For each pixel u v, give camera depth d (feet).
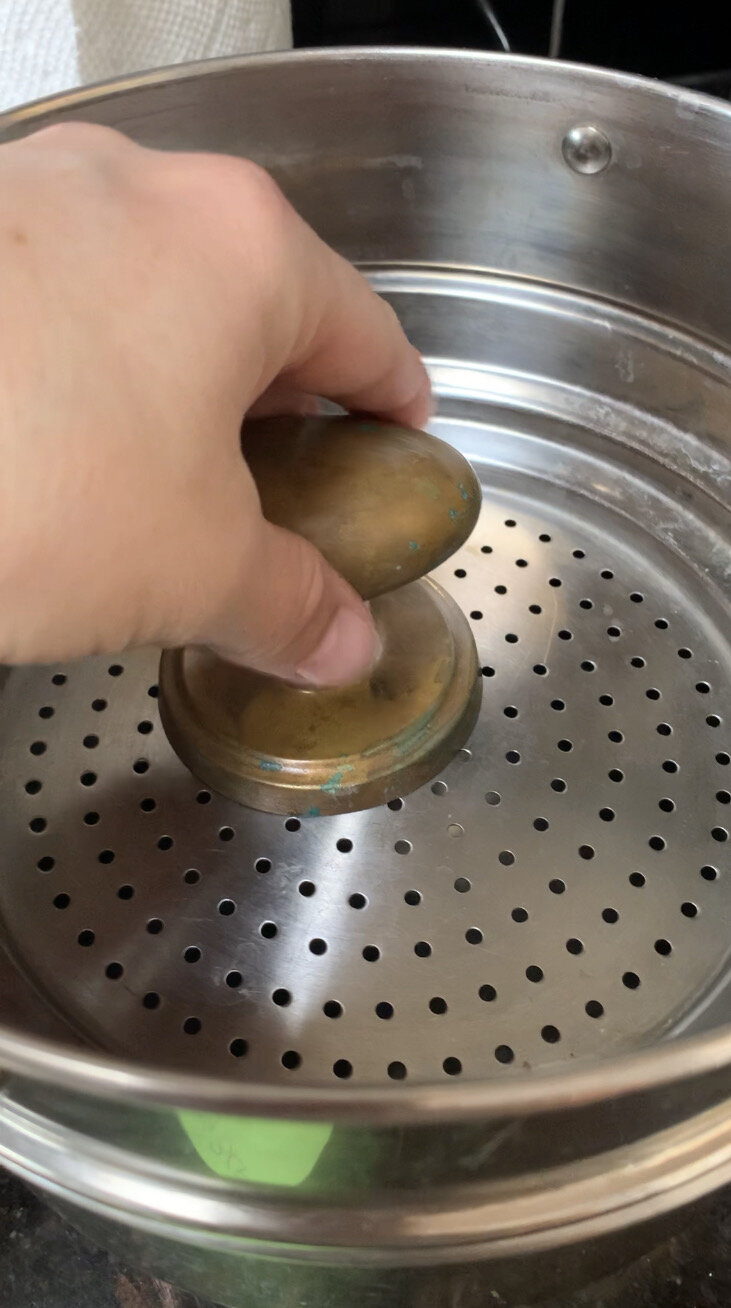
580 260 1.74
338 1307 1.16
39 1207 1.33
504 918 1.27
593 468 1.82
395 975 1.23
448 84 1.52
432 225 1.77
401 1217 0.96
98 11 1.73
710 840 1.34
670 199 1.56
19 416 0.76
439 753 1.35
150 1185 0.98
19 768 1.42
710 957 1.25
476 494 1.16
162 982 1.23
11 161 0.90
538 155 1.60
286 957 1.25
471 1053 1.18
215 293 0.89
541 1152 0.91
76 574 0.81
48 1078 0.75
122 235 0.86
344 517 1.06
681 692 1.50
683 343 1.72
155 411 0.83
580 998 1.22
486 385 1.92
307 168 1.65
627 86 1.44
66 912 1.29
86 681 1.50
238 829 1.34
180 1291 1.27
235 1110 0.72
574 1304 1.23
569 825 1.35
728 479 1.73
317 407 1.32
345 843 1.33
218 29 1.87
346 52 1.48
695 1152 1.00
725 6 2.08
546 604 1.61
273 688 1.32
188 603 0.89
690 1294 1.24
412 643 1.36
